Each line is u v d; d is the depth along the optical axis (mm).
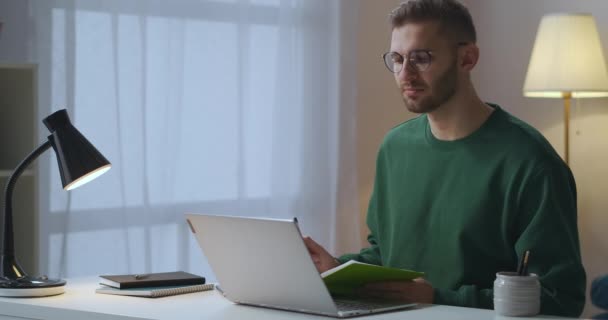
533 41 4484
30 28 3373
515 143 2299
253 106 3949
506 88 4598
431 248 2430
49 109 3369
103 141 3475
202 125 3783
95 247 3480
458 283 2352
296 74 4059
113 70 3488
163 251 3676
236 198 3889
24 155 3141
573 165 4375
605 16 4234
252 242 1954
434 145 2463
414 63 2311
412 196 2488
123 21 3533
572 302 2098
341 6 4203
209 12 3779
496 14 4629
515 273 1939
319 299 1897
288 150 4039
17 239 3205
